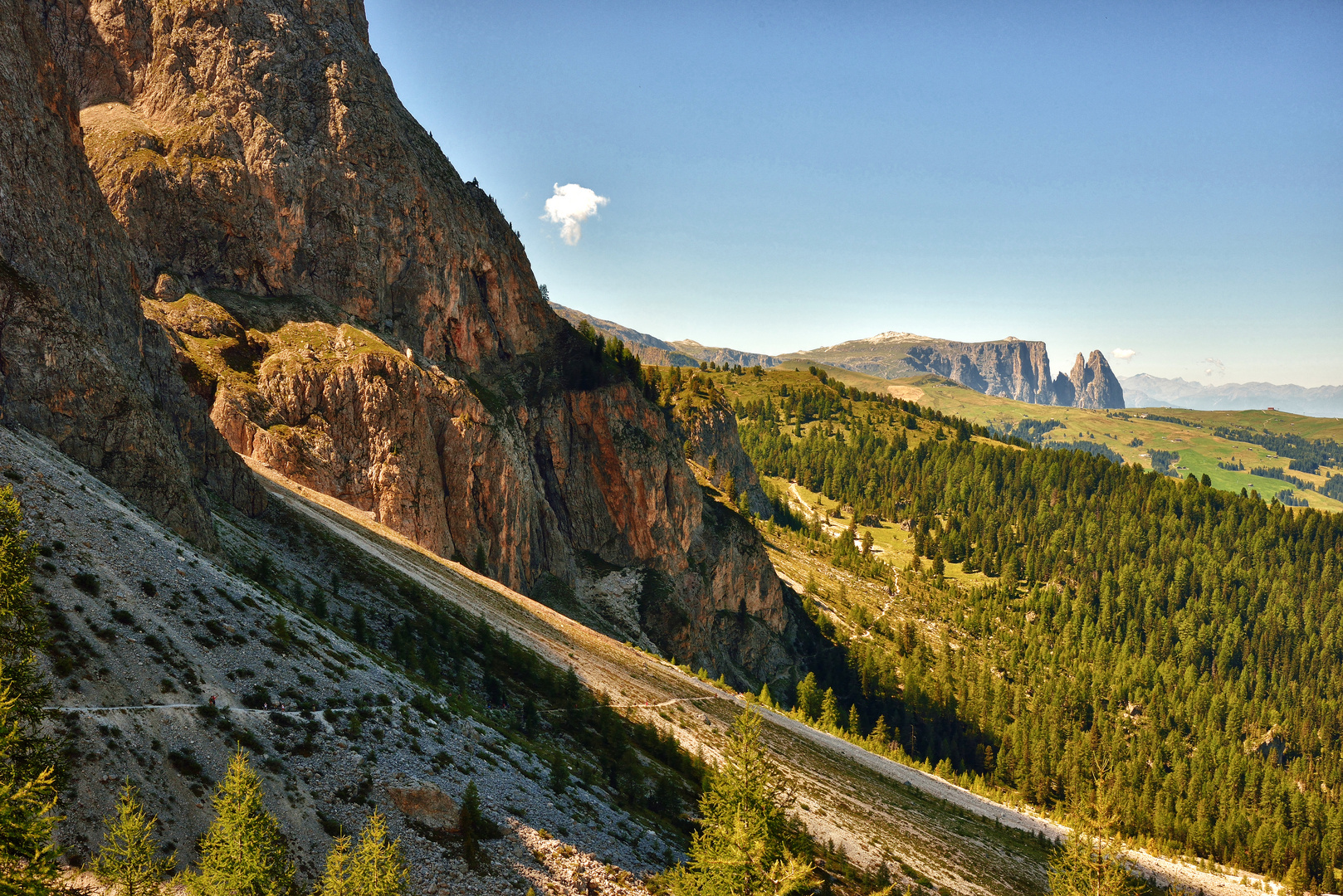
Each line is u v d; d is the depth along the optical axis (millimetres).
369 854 40719
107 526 58219
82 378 73812
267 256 149750
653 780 92750
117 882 34344
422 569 121438
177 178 141625
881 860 100812
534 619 132000
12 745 30031
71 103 89312
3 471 55312
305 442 133000
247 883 37094
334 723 55719
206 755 45469
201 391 127375
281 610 68188
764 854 51156
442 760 60688
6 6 81875
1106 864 59031
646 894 58094
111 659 46875
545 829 59812
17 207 76312
